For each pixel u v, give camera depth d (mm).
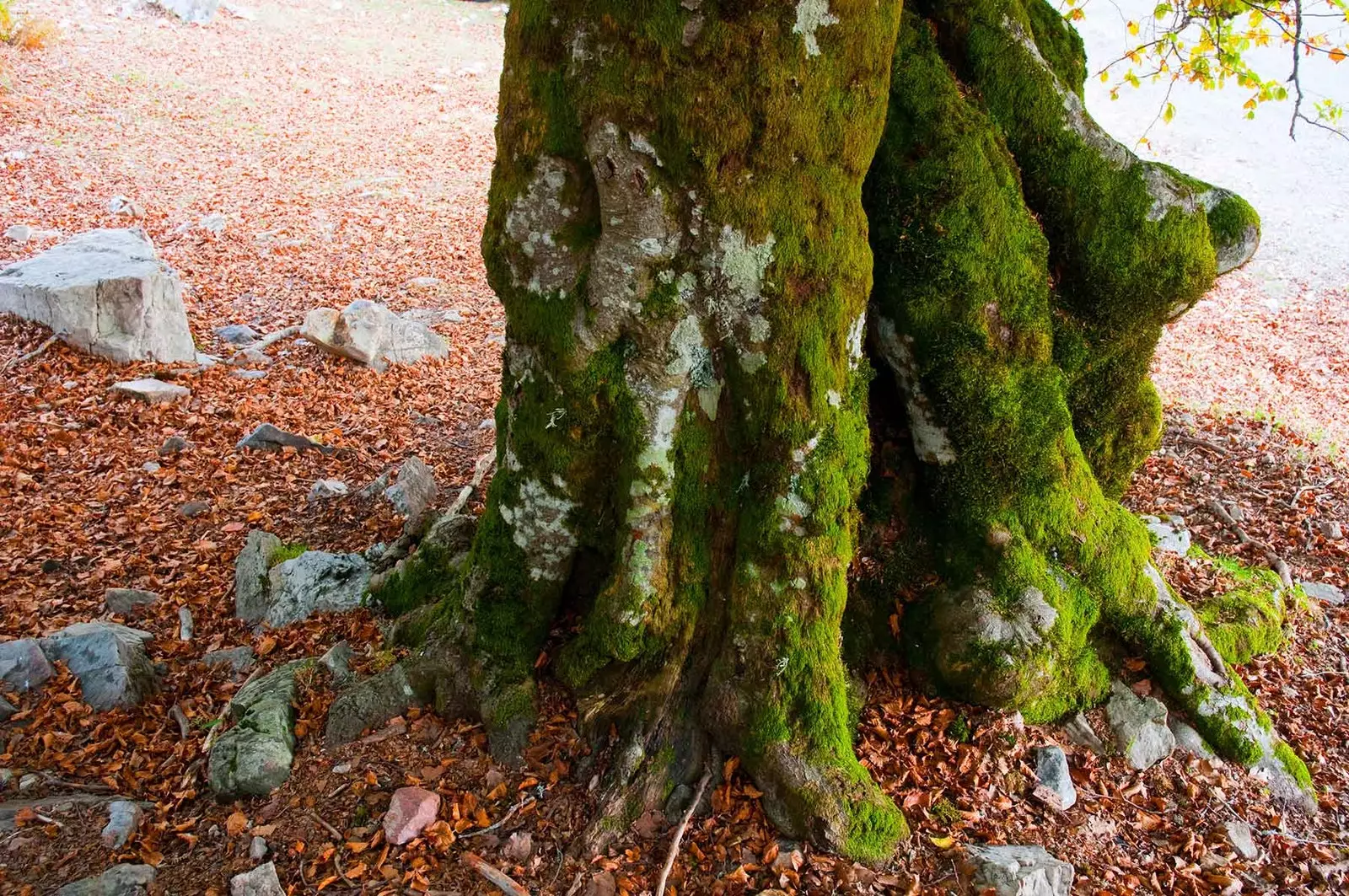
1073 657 4164
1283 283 13578
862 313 3613
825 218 3361
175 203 13133
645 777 3672
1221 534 6270
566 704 3945
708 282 3352
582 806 3639
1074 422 4652
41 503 6297
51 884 3340
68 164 13609
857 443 3707
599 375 3518
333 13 23703
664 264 3324
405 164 16078
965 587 4105
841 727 3715
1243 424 8258
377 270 12117
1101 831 3789
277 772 3713
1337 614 5477
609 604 3658
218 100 17359
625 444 3600
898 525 4367
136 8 20656
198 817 3680
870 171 3982
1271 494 6820
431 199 14789
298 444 7320
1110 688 4262
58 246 9094
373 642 4516
